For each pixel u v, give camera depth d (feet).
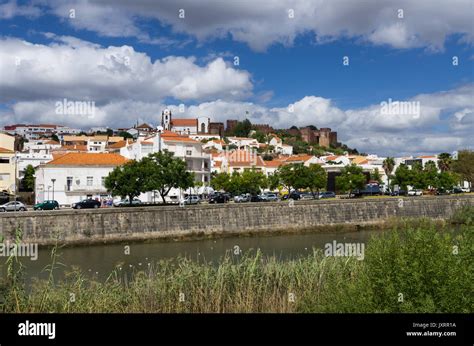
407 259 47.93
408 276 47.24
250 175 325.83
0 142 388.37
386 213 263.49
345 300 52.70
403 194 374.63
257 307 69.82
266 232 224.94
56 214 180.96
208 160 354.74
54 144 577.43
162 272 83.66
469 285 46.75
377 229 249.55
